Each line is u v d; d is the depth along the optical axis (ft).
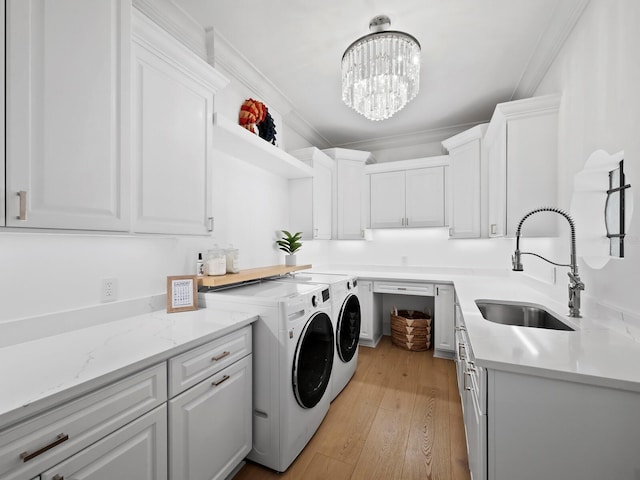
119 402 3.06
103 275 4.74
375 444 5.67
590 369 2.94
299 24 6.06
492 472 3.28
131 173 4.00
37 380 2.72
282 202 9.82
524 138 6.54
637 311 3.76
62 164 3.21
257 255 8.52
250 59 7.20
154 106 4.37
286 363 4.95
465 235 9.49
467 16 5.74
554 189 6.30
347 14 5.77
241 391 4.83
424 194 10.98
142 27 4.10
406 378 8.44
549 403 3.04
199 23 6.05
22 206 2.88
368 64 5.89
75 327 4.29
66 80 3.25
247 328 5.00
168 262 5.82
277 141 9.30
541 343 3.70
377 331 11.64
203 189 5.26
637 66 3.73
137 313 5.14
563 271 6.04
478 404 3.60
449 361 9.62
